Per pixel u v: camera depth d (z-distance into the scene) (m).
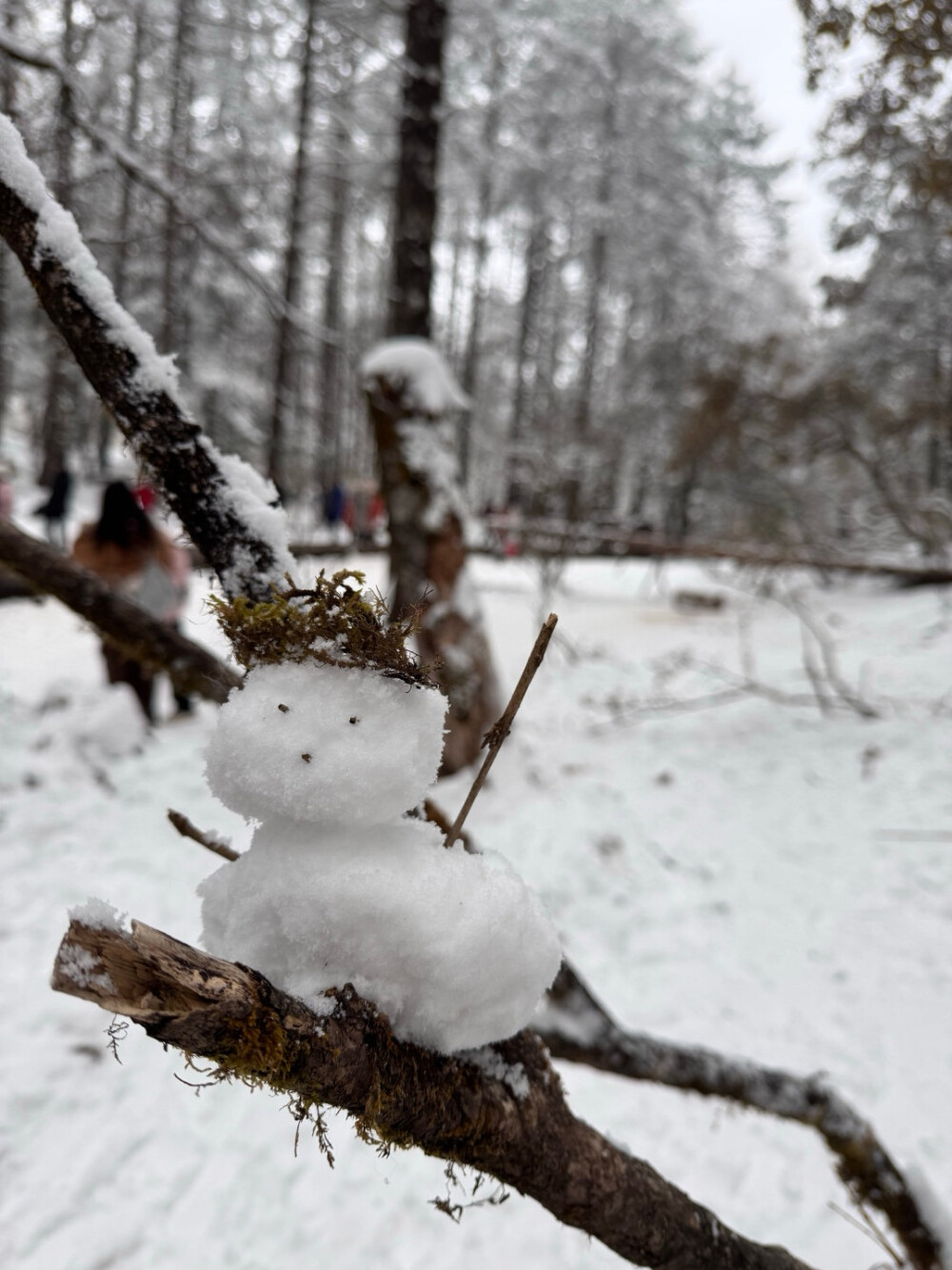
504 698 5.29
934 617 9.88
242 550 0.74
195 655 1.81
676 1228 0.83
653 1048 1.37
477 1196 2.41
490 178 22.27
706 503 19.36
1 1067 2.49
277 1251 2.19
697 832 4.93
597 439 16.30
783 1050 3.24
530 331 27.61
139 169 3.96
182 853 3.72
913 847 4.61
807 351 15.59
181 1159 2.37
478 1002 0.58
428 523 4.98
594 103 24.20
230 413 16.53
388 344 5.33
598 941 3.85
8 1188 2.20
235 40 6.47
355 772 0.51
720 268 26.03
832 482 15.70
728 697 7.57
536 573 15.52
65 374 6.43
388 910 0.53
